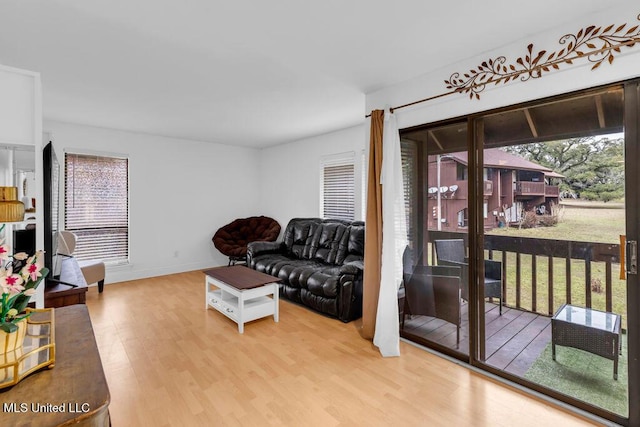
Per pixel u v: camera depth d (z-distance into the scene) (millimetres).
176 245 5398
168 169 5273
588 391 1927
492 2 1715
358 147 4547
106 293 4234
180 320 3309
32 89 2053
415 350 2686
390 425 1759
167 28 1972
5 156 1968
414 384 2162
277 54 2330
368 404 1942
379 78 2764
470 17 1860
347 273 3297
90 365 1077
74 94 3150
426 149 2723
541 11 1795
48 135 4180
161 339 2846
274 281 3268
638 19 1663
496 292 2338
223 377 2234
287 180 5820
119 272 4797
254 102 3436
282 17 1860
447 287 2613
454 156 2539
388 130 2791
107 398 909
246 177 6281
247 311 3078
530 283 2193
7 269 1050
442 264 2645
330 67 2547
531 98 2057
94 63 2459
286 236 5121
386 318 2619
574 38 1879
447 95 2510
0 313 997
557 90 1949
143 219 5027
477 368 2371
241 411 1870
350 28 1983
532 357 2182
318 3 1728
